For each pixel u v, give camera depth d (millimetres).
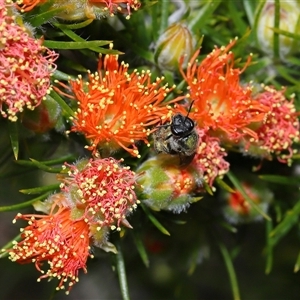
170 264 234
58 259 197
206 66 202
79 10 194
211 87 202
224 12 219
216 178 206
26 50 189
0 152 210
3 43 188
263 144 208
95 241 198
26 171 211
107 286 303
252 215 218
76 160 201
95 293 310
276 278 266
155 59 206
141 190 199
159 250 228
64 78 196
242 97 202
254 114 203
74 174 195
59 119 200
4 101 190
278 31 209
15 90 190
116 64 196
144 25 209
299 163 217
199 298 302
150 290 262
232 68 204
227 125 202
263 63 216
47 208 198
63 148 209
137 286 268
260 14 212
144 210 203
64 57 201
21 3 190
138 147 201
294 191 219
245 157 216
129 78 196
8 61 189
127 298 207
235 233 234
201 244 227
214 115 202
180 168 201
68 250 196
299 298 271
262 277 273
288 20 213
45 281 302
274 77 217
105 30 204
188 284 262
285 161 212
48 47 193
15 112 190
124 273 207
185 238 225
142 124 196
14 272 288
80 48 193
